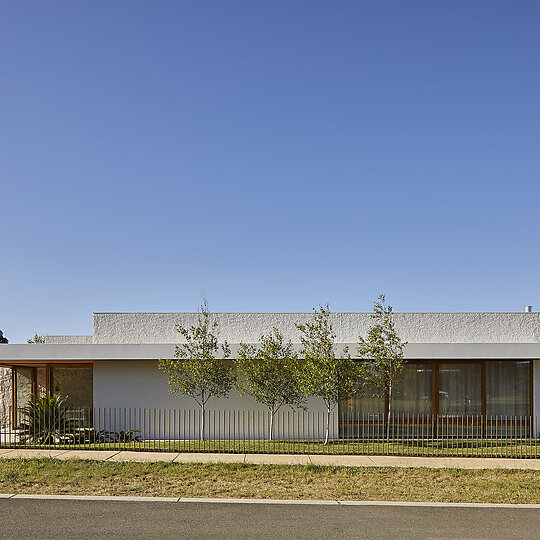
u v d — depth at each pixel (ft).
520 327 71.20
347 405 66.49
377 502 34.65
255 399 64.23
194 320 70.79
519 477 41.16
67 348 64.23
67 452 49.70
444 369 67.67
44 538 27.20
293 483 38.96
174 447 53.16
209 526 29.45
